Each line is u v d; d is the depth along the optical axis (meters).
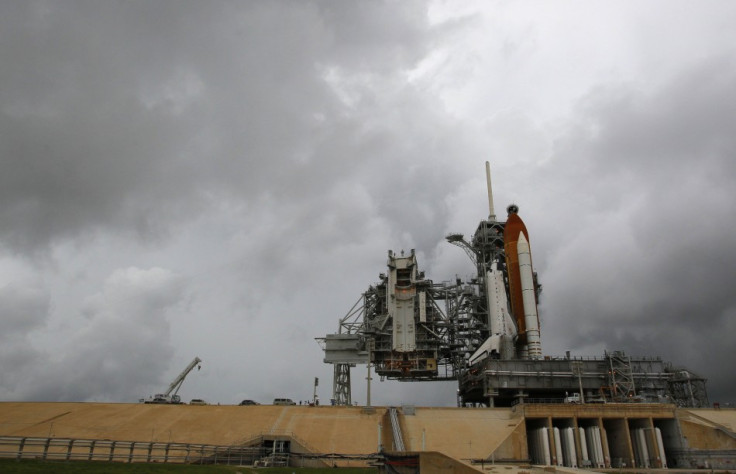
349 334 113.06
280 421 75.62
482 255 120.69
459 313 113.81
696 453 73.75
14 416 73.44
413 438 72.31
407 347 110.38
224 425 73.12
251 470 51.94
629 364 92.38
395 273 115.50
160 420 74.25
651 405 78.25
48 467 40.44
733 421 80.81
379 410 82.06
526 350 105.69
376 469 58.28
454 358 114.19
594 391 93.06
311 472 54.16
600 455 74.44
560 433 77.56
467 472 41.19
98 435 67.06
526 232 112.50
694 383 96.69
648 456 76.06
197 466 48.69
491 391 91.94
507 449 70.06
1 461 41.69
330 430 72.94
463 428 76.25
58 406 79.12
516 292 108.44
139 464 46.31
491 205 125.38
